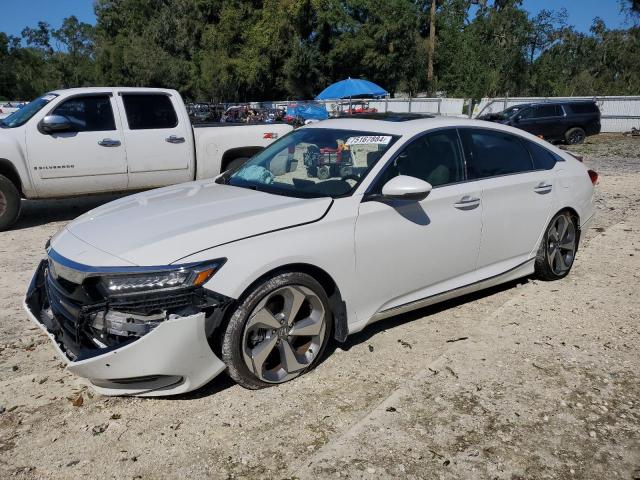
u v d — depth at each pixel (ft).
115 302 10.09
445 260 14.07
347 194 12.50
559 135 74.84
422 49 150.41
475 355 12.85
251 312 10.86
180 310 10.17
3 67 230.48
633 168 47.75
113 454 9.63
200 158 29.66
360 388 11.60
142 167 27.94
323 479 8.87
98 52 203.31
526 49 111.65
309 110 91.76
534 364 12.44
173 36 189.57
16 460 9.50
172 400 11.21
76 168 26.37
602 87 153.48
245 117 97.40
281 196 12.80
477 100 98.78
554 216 17.02
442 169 14.19
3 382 12.01
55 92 26.81
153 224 11.47
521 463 9.28
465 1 101.40
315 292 11.69
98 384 10.46
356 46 150.61
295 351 11.87
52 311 11.33
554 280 17.83
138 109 27.78
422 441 9.80
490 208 14.89
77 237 11.66
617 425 10.26
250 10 162.20
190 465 9.33
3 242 23.86
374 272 12.67
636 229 24.54
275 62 158.40
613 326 14.40
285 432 10.16
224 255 10.55
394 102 106.93
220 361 10.78
